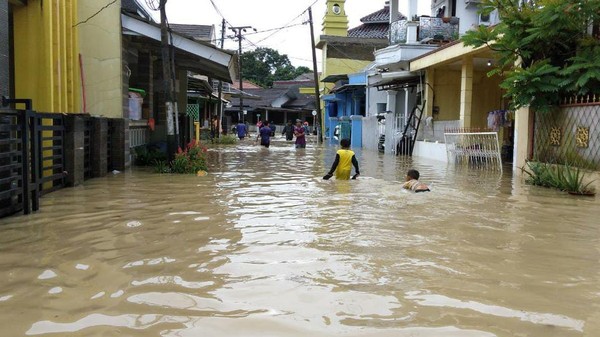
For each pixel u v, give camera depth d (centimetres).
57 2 1078
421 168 1455
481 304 370
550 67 1050
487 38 1173
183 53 1538
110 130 1273
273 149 2467
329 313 352
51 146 876
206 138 3331
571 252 516
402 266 459
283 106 5728
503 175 1259
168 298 377
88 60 1321
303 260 476
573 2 1021
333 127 3728
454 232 598
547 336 319
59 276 426
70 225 622
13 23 1028
